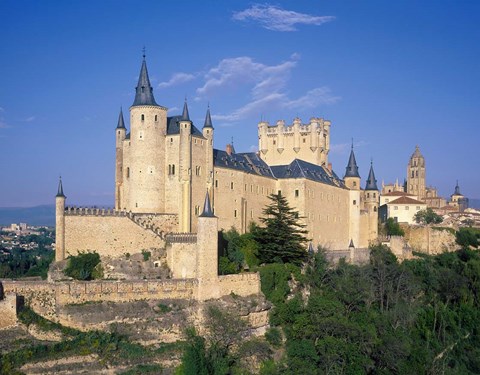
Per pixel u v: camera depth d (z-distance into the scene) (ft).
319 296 367.45
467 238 597.11
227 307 338.54
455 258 552.82
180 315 317.83
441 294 469.98
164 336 305.73
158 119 418.10
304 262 425.69
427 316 417.08
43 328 287.07
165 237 379.76
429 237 620.49
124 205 428.97
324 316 346.95
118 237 377.50
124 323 304.09
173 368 286.25
